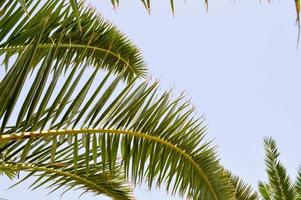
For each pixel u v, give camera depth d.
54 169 2.72
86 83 2.21
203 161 3.03
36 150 2.37
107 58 4.59
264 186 10.62
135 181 2.62
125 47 4.71
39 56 3.01
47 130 2.15
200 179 3.08
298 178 9.84
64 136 2.22
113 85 2.34
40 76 2.01
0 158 2.12
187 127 2.83
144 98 2.53
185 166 2.97
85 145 2.33
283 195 9.74
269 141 10.46
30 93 2.00
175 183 2.95
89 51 4.29
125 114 2.47
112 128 2.46
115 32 4.44
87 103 2.29
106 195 3.24
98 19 4.01
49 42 3.12
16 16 2.81
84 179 2.97
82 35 3.80
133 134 2.55
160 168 2.78
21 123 2.12
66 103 2.14
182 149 2.88
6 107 1.92
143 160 2.62
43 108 2.04
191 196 3.03
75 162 2.35
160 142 2.72
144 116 2.56
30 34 2.94
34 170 2.44
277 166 10.04
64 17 3.09
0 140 1.99
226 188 3.28
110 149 2.47
